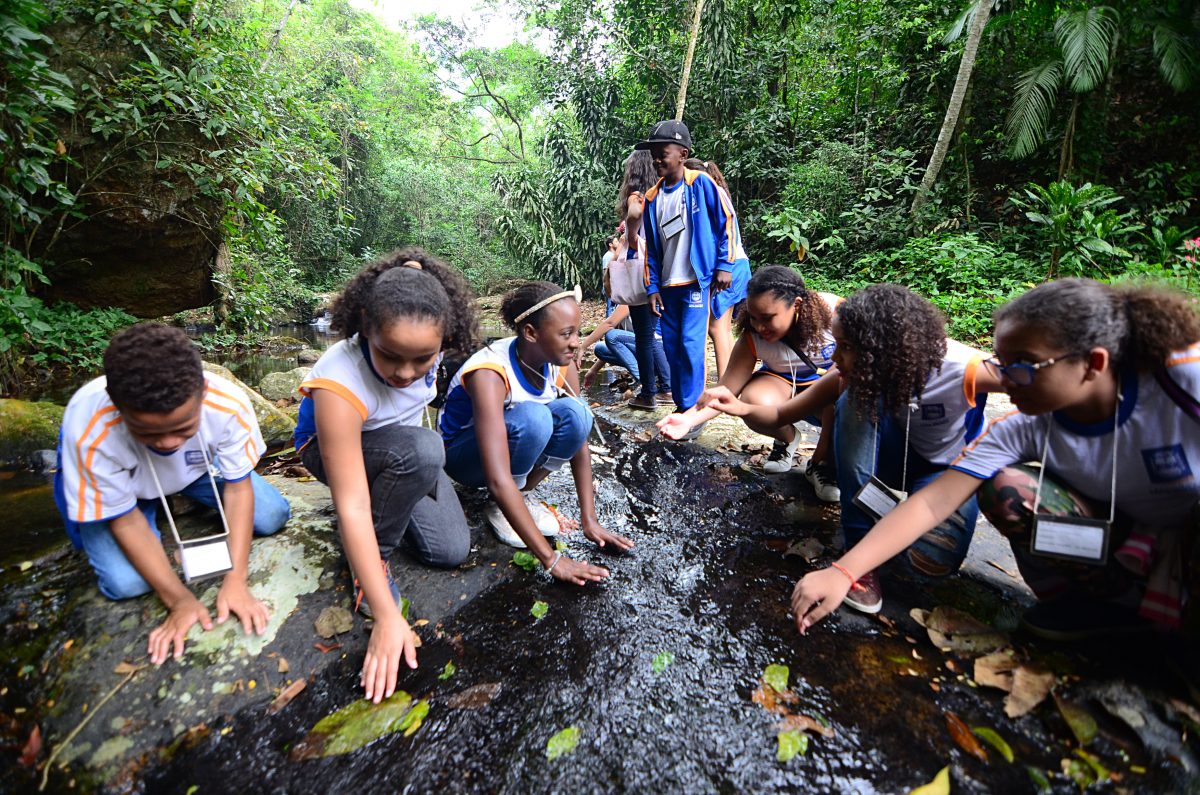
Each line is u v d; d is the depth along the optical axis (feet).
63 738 4.86
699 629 6.24
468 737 4.97
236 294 23.40
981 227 28.09
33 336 15.29
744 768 4.66
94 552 5.83
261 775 4.66
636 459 10.99
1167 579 5.31
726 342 13.26
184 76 16.33
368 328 5.34
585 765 4.70
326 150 37.22
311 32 50.90
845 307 6.17
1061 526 5.32
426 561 7.06
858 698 5.32
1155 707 4.88
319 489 8.80
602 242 39.78
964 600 6.64
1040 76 26.00
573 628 6.25
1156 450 5.01
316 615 6.14
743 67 35.70
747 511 8.94
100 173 16.26
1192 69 25.05
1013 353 4.81
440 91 64.85
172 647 5.53
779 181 35.12
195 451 5.91
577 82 38.81
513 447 7.32
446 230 57.62
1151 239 23.03
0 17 11.44
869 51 32.53
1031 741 4.84
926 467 7.52
